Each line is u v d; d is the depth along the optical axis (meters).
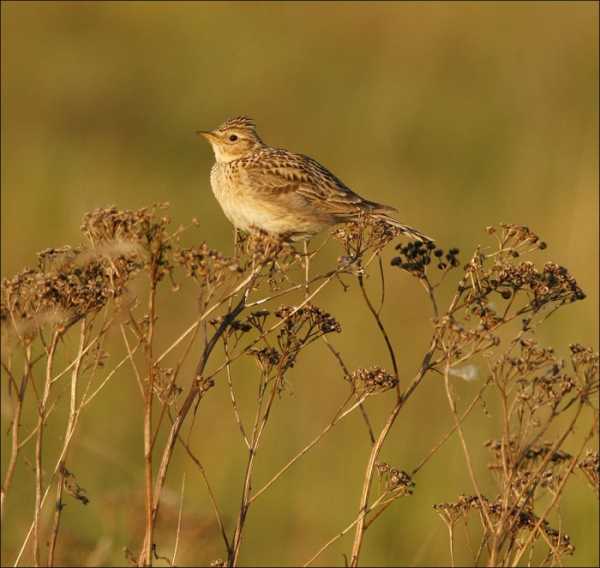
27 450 17.72
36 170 29.02
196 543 13.94
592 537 16.69
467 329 9.73
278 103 38.31
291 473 18.55
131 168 31.47
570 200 26.62
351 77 40.41
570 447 17.95
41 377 18.05
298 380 20.28
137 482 17.75
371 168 32.44
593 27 43.00
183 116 36.91
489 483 17.77
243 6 47.31
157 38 43.78
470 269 9.86
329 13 45.56
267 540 17.56
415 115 36.66
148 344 8.95
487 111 36.53
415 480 18.25
